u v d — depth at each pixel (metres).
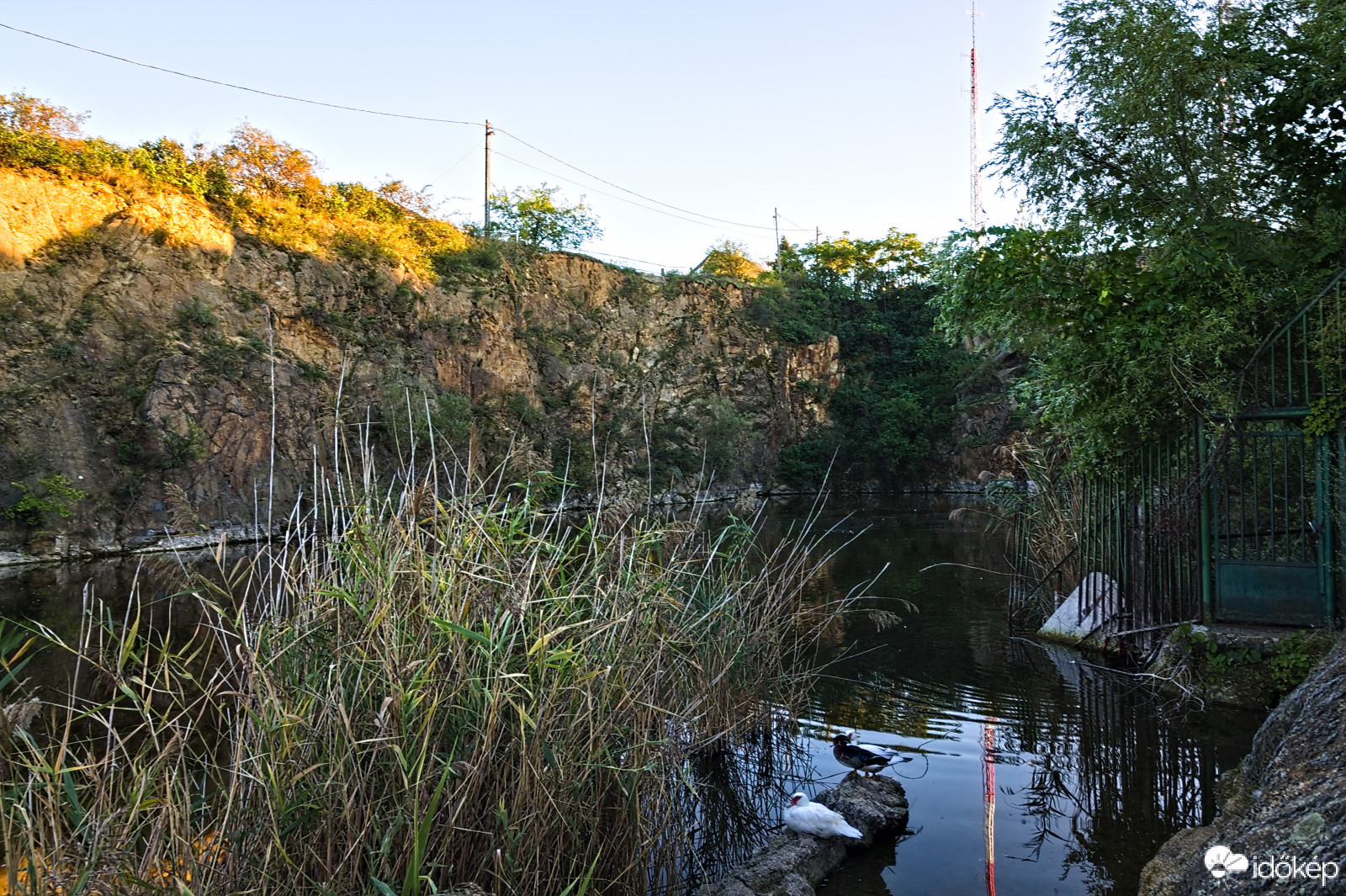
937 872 5.10
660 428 46.09
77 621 12.41
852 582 15.83
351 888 3.87
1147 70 9.59
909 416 53.88
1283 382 8.91
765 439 53.62
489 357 39.06
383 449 26.98
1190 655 8.45
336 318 32.75
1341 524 8.01
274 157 33.47
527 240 49.84
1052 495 12.99
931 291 61.62
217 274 29.98
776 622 8.48
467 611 4.66
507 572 4.94
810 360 57.00
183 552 23.62
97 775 3.76
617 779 4.95
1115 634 9.94
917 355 58.41
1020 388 12.53
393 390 29.41
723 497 45.41
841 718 8.09
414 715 4.22
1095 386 9.88
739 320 55.69
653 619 6.16
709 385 52.78
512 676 4.43
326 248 34.09
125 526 24.42
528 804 4.35
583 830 4.81
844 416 57.41
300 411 28.80
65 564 21.88
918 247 63.97
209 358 27.59
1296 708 4.77
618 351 48.78
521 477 5.70
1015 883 4.91
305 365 30.22
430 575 4.52
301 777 3.88
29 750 4.07
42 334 25.33
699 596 7.85
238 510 26.44
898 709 8.29
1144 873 4.49
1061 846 5.36
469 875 4.27
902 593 14.67
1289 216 9.84
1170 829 5.53
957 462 53.28
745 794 6.44
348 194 36.84
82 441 24.73
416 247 38.31
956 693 8.76
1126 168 10.52
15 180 25.92
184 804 4.02
